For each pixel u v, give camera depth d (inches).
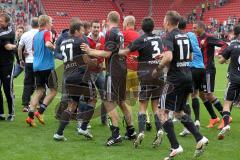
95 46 628.1
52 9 3223.4
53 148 517.3
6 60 661.3
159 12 3526.1
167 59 450.6
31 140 554.9
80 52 528.1
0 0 2923.2
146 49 502.3
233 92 585.6
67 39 534.3
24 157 474.6
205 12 3405.5
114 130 538.9
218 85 1267.2
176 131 627.5
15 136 575.5
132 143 552.4
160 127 521.7
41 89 642.2
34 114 639.1
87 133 565.3
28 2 2960.1
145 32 512.4
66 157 478.0
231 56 588.7
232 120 732.7
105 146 534.0
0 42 645.3
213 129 652.1
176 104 472.1
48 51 629.9
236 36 592.4
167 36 466.0
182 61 468.4
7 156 477.4
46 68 629.3
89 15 3324.3
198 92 658.8
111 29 519.2
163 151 514.9
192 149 527.5
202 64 626.5
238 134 619.2
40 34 638.5
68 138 573.3
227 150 525.0
